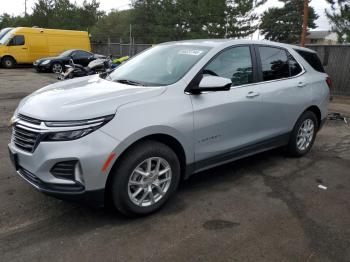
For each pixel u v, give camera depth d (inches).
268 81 198.8
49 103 142.3
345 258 129.0
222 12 1486.2
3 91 496.7
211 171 205.0
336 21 686.5
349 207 167.2
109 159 134.1
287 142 221.8
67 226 143.7
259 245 135.0
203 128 163.3
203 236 139.6
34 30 941.8
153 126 143.6
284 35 2009.1
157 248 131.3
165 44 203.5
